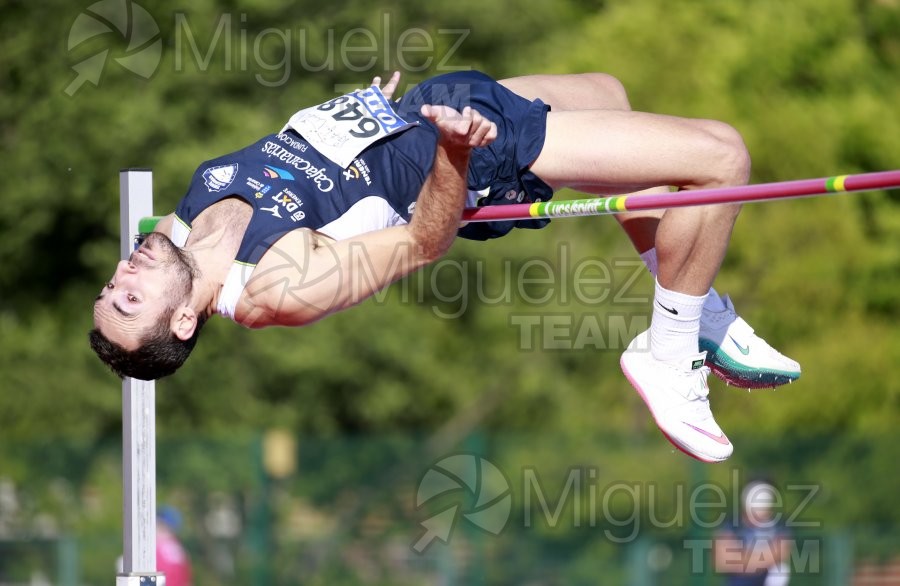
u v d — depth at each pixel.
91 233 43.16
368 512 35.12
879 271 43.78
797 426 41.19
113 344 11.55
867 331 42.38
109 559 35.00
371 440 35.47
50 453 36.88
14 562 34.94
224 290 11.41
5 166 40.44
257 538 35.00
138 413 13.80
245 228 11.45
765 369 12.55
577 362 42.47
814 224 41.38
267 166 11.66
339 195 11.56
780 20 45.94
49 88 38.97
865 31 50.53
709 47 42.47
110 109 37.88
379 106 12.04
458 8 35.47
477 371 43.03
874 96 47.22
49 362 43.09
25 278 44.09
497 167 11.67
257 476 35.31
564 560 34.19
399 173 11.77
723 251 11.57
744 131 41.72
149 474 13.83
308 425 42.59
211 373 41.78
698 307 11.84
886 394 42.31
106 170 39.31
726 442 12.30
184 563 29.12
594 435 35.62
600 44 41.22
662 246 11.58
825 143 43.12
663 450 35.31
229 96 36.88
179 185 36.41
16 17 38.56
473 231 12.55
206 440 35.47
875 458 35.06
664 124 11.42
